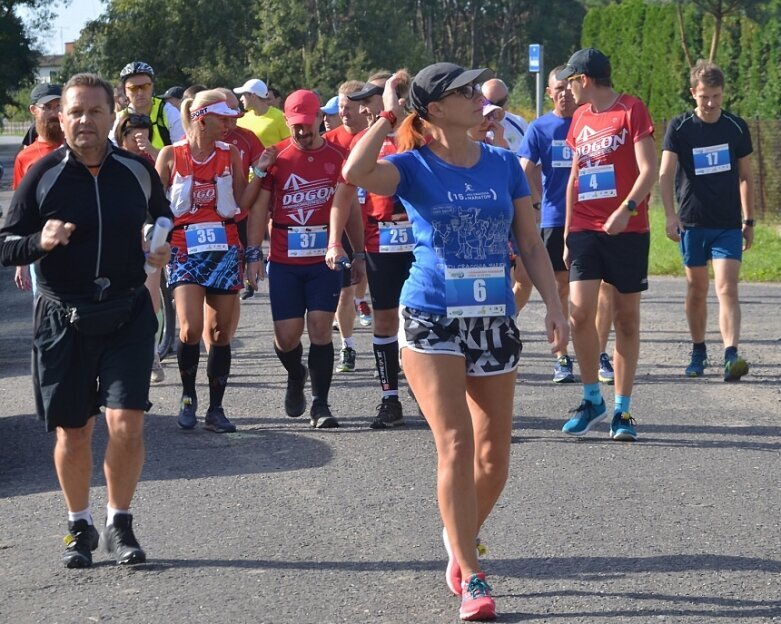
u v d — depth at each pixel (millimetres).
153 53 90938
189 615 6547
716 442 10281
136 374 7164
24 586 7094
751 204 13391
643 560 7277
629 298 10195
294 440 10688
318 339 11062
